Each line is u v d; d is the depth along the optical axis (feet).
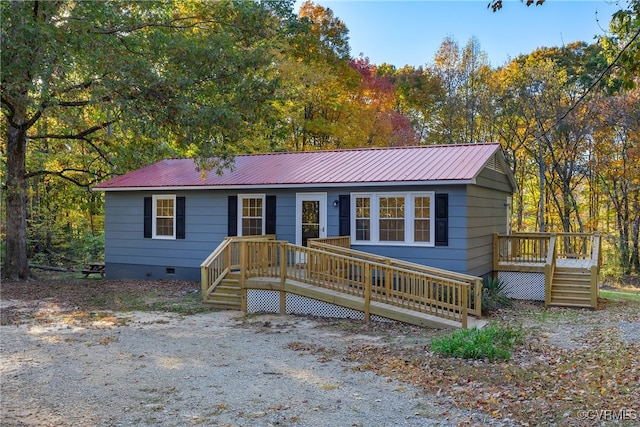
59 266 83.30
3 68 42.27
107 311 41.88
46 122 66.90
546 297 48.03
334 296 39.04
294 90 84.38
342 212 48.67
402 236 46.47
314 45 93.25
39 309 42.60
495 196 55.31
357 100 98.22
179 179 57.98
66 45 45.09
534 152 96.32
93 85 50.72
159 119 49.57
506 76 97.86
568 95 89.35
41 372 24.45
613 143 87.30
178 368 25.20
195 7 60.49
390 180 45.39
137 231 59.47
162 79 48.42
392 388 21.77
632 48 18.65
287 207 51.49
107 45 48.34
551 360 25.93
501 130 101.19
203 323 37.19
